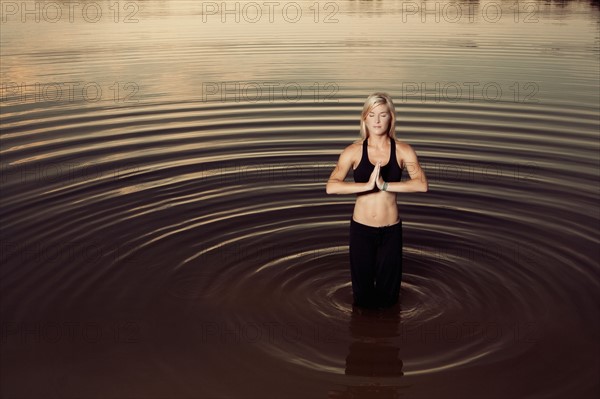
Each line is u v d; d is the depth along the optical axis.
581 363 4.31
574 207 6.66
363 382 4.18
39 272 5.46
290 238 6.18
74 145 8.58
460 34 17.03
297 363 4.38
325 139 8.80
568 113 9.84
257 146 8.55
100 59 13.64
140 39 16.30
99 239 6.06
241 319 4.90
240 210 6.73
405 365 4.36
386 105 4.60
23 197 6.91
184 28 18.44
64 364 4.32
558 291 5.19
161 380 4.17
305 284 5.42
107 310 4.97
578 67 12.73
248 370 4.29
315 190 7.21
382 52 14.56
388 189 4.65
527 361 4.35
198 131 9.18
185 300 5.14
